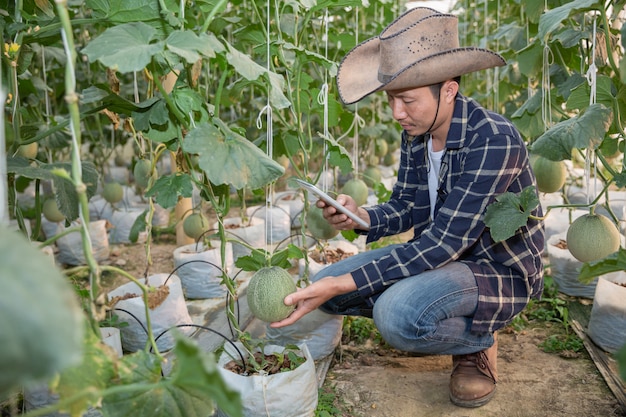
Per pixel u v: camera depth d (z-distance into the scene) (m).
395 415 2.06
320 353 2.40
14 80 1.93
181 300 2.75
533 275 2.08
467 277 2.00
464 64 1.78
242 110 4.99
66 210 1.85
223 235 1.93
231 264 3.54
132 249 4.26
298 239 3.69
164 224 4.82
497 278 2.04
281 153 3.03
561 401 2.11
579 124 2.03
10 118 2.11
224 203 2.01
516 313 2.07
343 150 2.45
